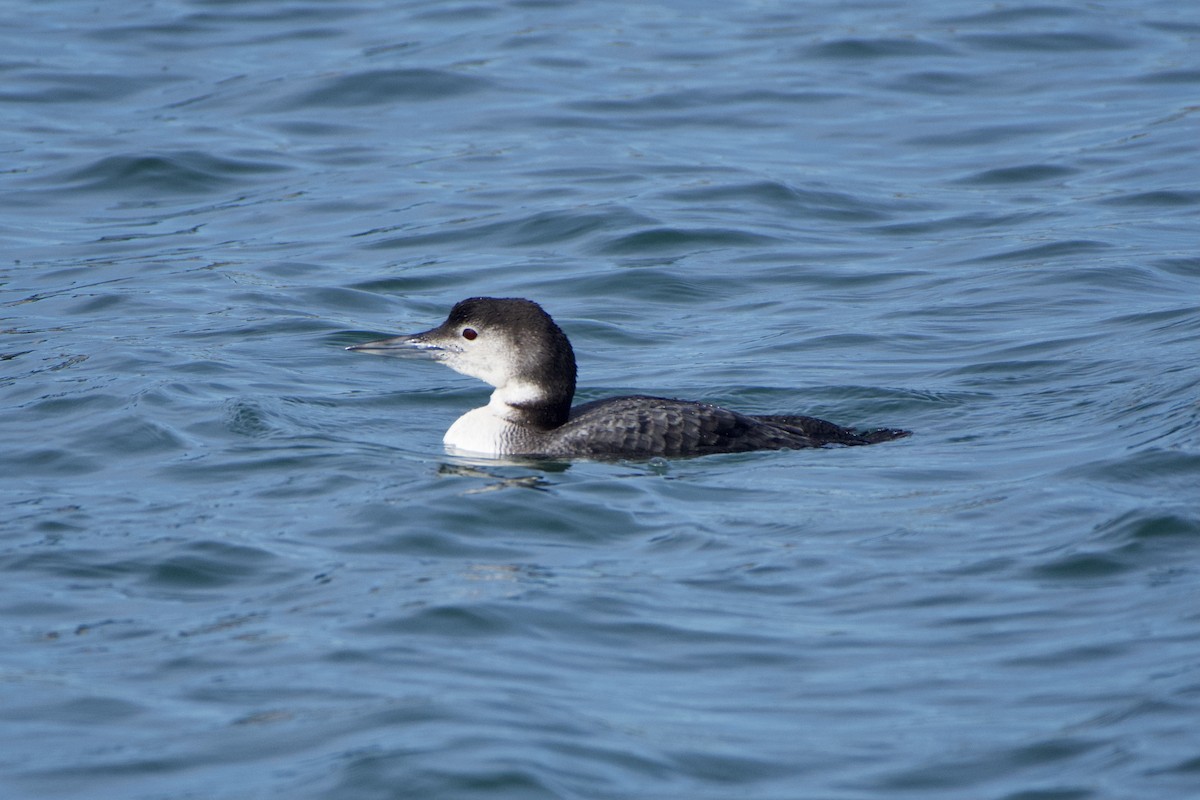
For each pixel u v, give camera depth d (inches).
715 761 309.9
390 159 909.8
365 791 296.8
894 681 343.3
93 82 1026.7
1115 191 840.9
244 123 962.1
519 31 1127.0
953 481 472.7
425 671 348.2
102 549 426.6
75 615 384.8
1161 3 1173.1
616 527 442.0
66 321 681.0
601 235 789.9
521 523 443.8
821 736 320.2
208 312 693.9
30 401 569.0
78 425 541.6
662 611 381.7
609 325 681.6
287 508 461.1
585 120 964.0
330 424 558.3
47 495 475.8
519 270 751.7
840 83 1026.1
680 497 463.5
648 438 508.4
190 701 335.9
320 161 909.8
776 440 514.6
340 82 1019.9
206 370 610.5
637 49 1093.8
